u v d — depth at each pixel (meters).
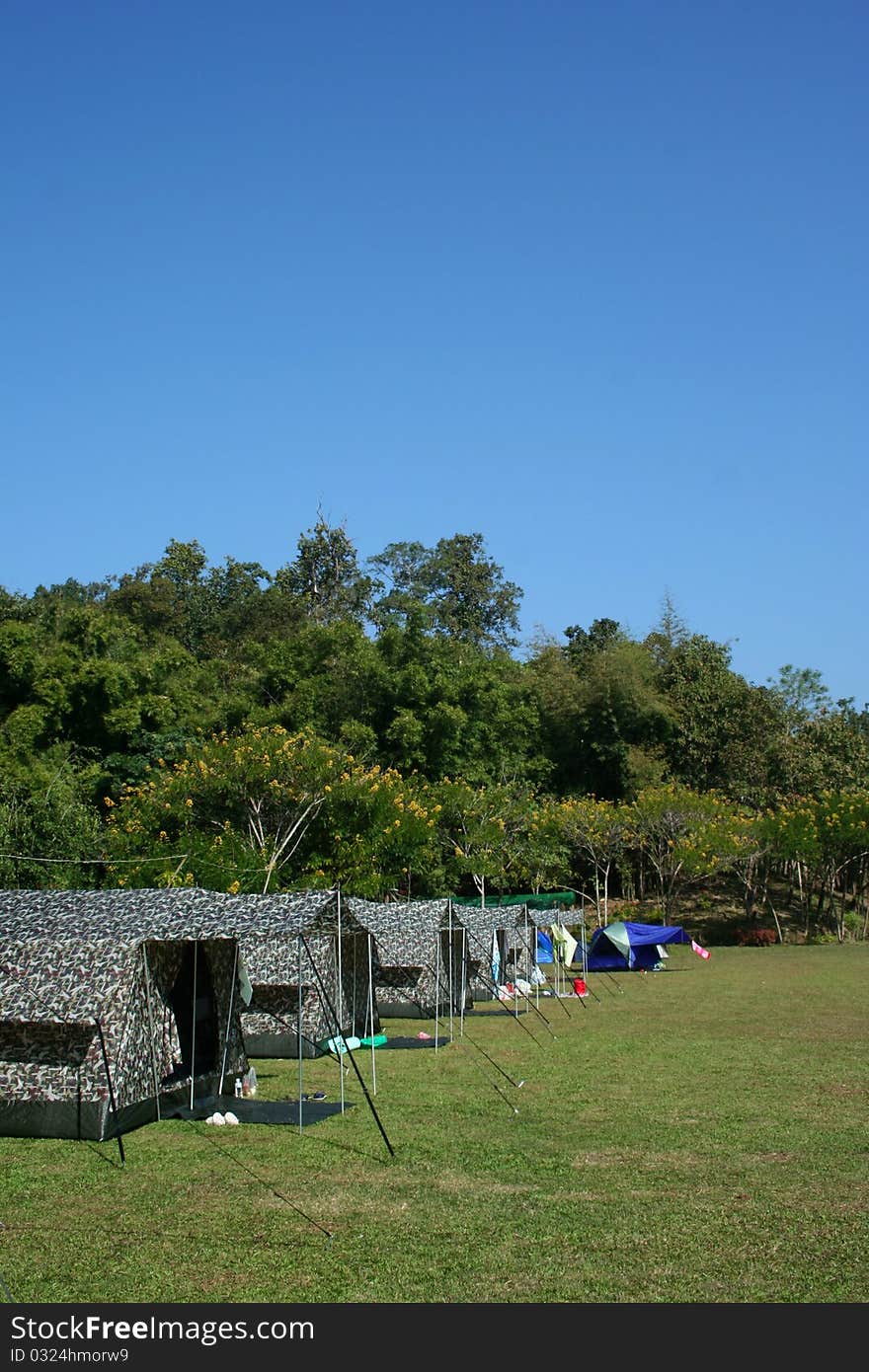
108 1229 9.10
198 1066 14.63
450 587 70.50
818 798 49.41
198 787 28.97
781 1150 11.62
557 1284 7.75
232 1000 15.32
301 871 29.47
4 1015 12.76
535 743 51.19
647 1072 16.83
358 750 41.03
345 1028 20.78
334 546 69.12
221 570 71.06
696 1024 22.91
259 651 46.16
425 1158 11.45
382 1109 14.08
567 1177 10.60
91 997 12.83
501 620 71.38
